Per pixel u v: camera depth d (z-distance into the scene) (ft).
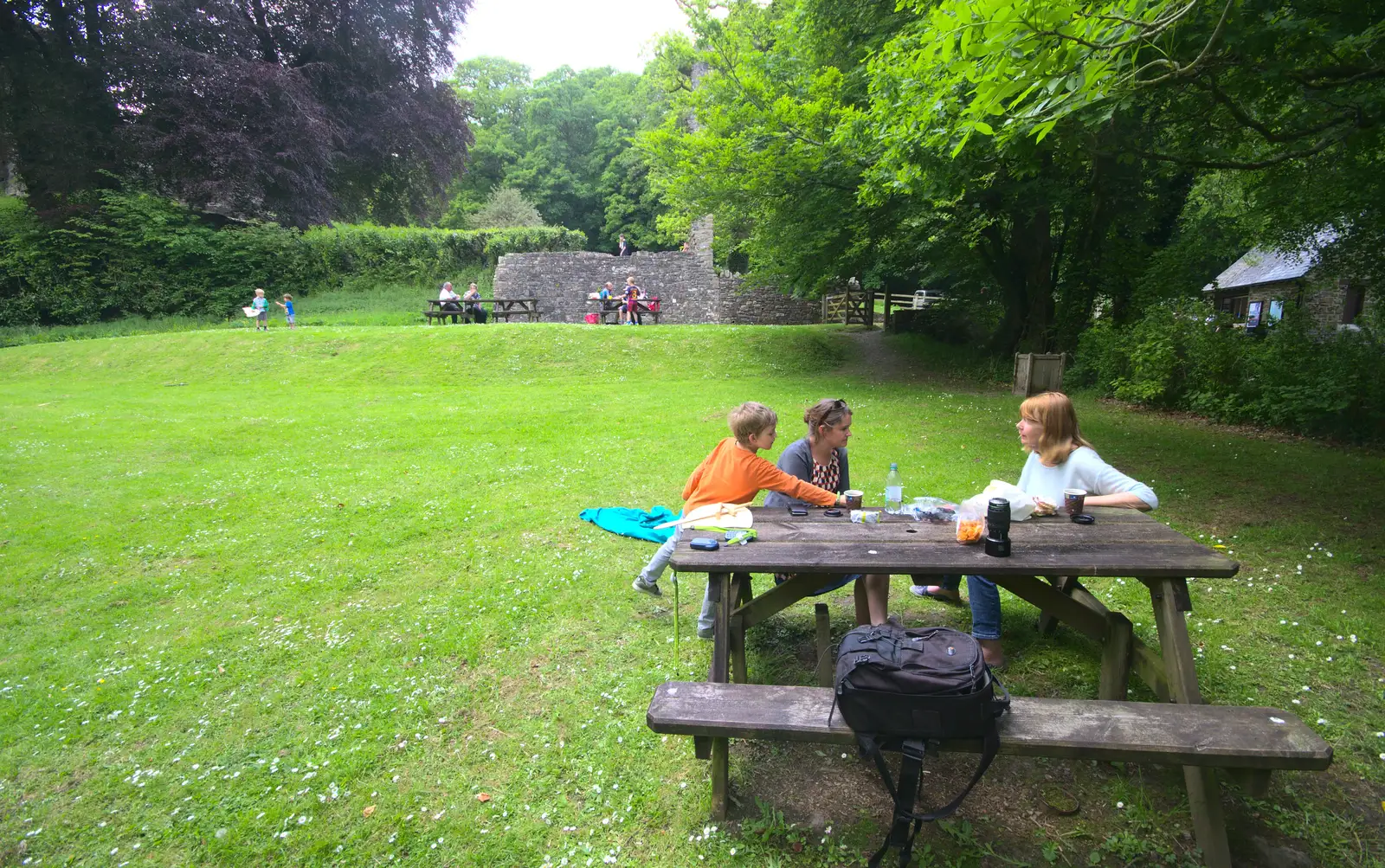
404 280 106.83
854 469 25.52
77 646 14.15
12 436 33.58
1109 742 7.54
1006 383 49.62
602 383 51.55
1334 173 29.78
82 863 8.69
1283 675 11.75
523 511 21.89
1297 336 34.55
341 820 9.27
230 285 98.48
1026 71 13.97
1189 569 9.20
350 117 109.19
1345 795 9.11
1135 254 48.08
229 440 32.99
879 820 8.91
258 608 15.70
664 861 8.43
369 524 21.08
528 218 146.61
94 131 95.04
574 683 12.32
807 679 12.15
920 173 27.04
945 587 14.60
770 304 95.09
